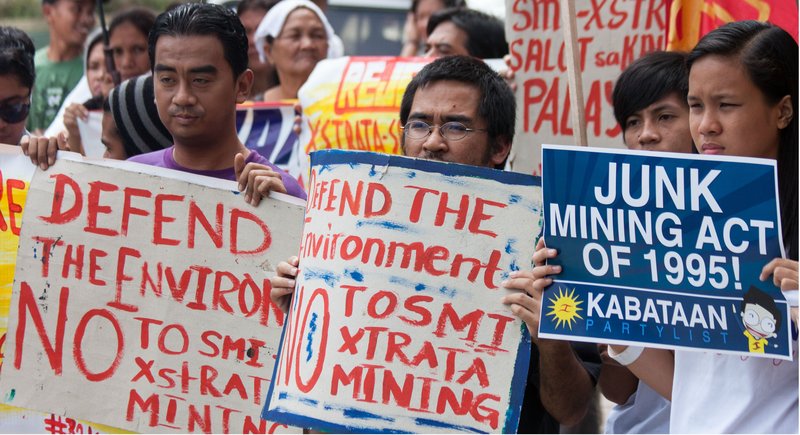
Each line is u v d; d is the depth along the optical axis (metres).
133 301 3.96
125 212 3.98
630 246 3.15
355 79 5.58
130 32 6.56
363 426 3.28
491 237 3.34
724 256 3.10
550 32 5.04
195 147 4.13
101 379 3.95
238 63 4.13
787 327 3.04
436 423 3.28
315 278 3.39
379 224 3.36
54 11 7.53
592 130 4.99
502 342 3.31
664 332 3.10
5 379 3.99
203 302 3.92
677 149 4.04
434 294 3.33
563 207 3.18
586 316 3.13
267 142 5.78
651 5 4.93
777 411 3.20
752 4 4.55
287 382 3.37
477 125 3.67
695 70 3.30
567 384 3.65
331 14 10.64
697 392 3.30
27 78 4.63
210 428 3.88
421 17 7.82
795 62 3.27
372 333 3.32
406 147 3.72
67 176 4.02
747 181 3.11
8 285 4.10
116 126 4.95
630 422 3.91
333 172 3.43
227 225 3.92
